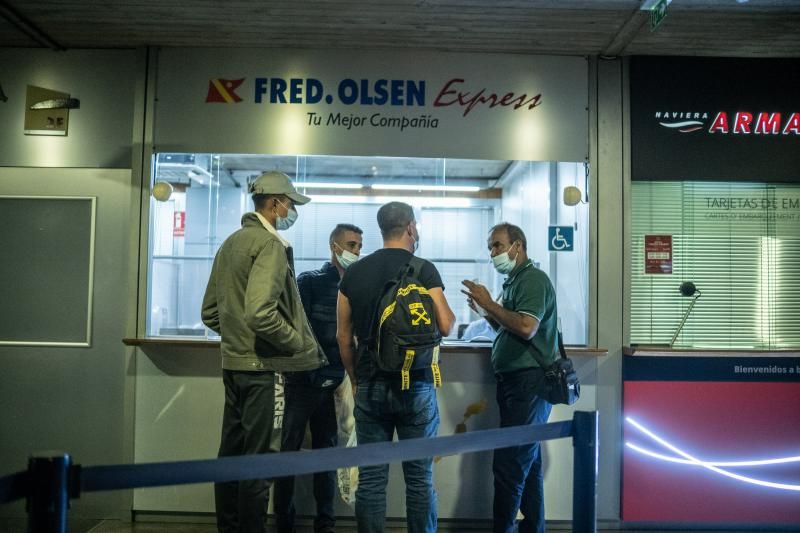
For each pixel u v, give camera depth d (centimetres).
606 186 435
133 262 429
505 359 360
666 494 424
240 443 322
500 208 510
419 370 303
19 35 417
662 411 425
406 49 436
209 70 434
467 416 423
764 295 442
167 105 433
